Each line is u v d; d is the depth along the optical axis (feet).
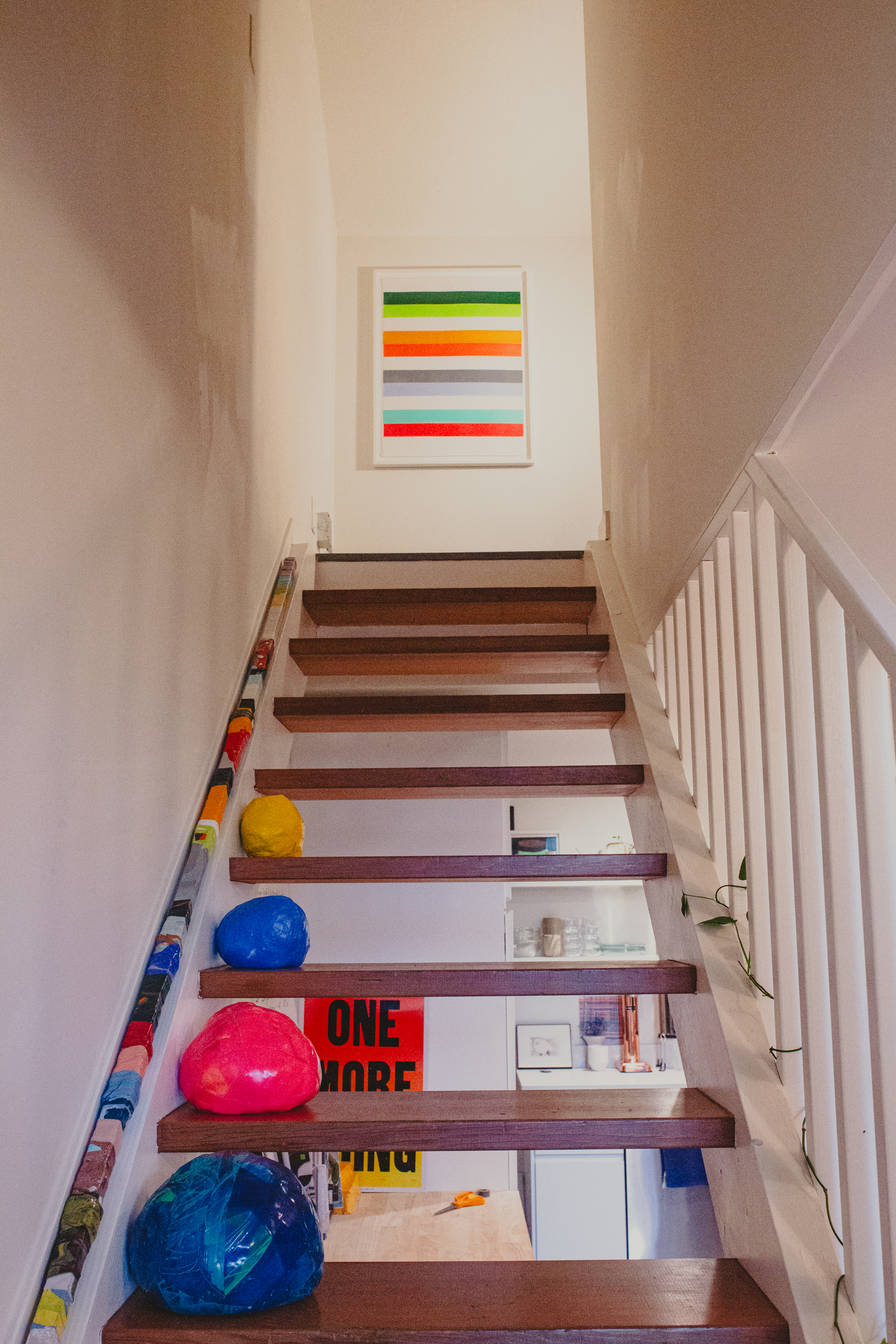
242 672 8.55
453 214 17.01
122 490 5.36
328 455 15.49
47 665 4.31
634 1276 4.92
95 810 4.92
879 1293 4.44
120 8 5.52
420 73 14.60
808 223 4.96
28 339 4.15
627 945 15.46
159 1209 4.56
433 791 8.46
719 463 6.78
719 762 7.04
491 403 16.78
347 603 10.62
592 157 12.85
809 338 4.94
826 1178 4.80
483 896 12.18
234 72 8.67
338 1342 4.25
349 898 12.17
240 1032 5.49
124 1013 5.34
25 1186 4.06
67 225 4.62
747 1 6.00
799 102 5.07
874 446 5.81
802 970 5.05
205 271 7.40
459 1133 5.20
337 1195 10.13
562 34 13.99
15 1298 3.94
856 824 4.72
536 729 9.80
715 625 7.18
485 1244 9.24
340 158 15.93
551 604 10.73
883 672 4.41
